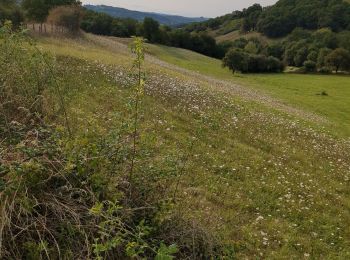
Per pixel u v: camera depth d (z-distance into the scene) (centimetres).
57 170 588
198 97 2345
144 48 645
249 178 1227
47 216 561
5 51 891
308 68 11981
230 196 1052
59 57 2328
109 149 689
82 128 815
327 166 1648
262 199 1097
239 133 1755
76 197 608
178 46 13525
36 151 599
